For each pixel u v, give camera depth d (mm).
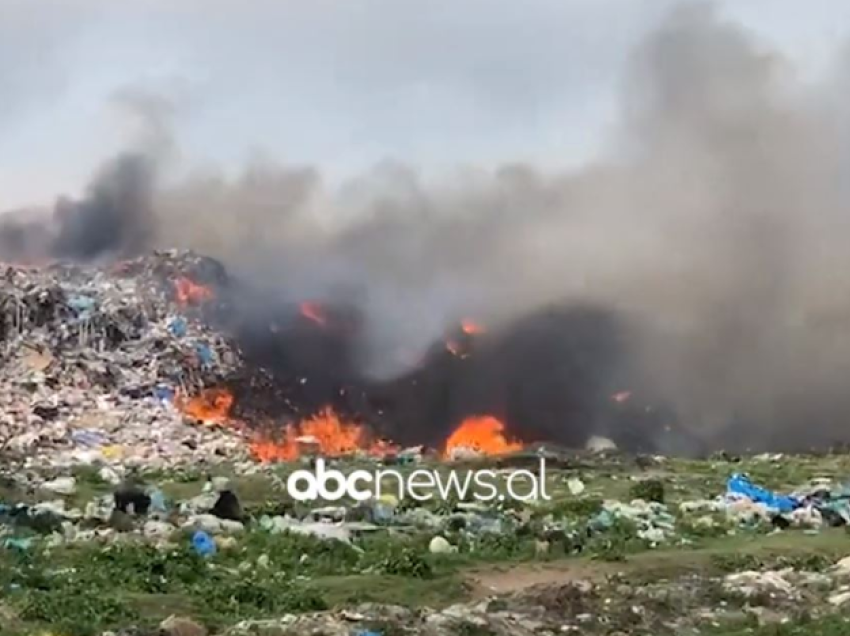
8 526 36219
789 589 31453
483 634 25734
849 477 57906
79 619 24969
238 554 33688
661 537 39438
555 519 41750
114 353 74188
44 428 63938
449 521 40250
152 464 59781
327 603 28594
